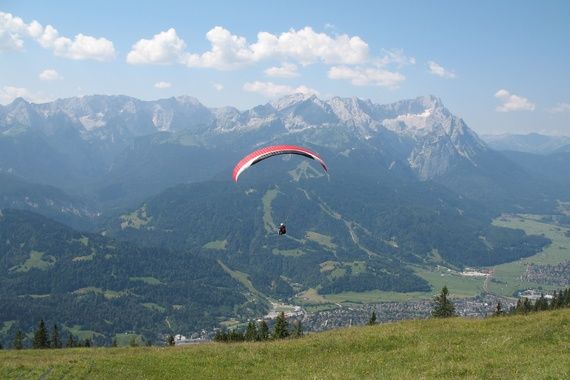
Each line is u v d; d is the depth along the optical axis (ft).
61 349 183.32
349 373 110.32
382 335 142.92
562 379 90.33
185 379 119.14
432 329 145.48
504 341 122.93
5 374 129.59
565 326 127.54
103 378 122.52
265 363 129.49
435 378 99.14
